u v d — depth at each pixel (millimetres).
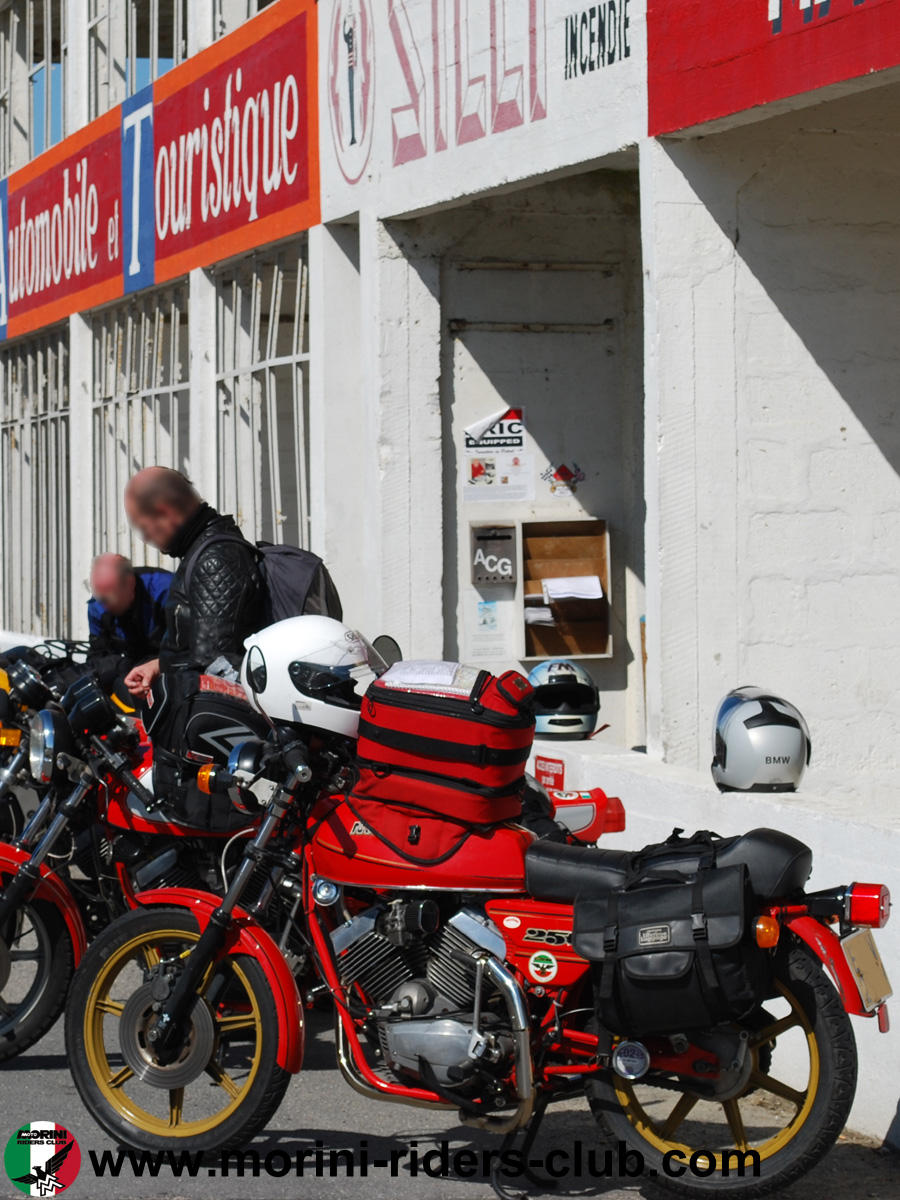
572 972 5113
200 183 12648
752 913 4777
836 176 7797
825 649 7883
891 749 8008
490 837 5281
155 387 14109
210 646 6824
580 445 10398
